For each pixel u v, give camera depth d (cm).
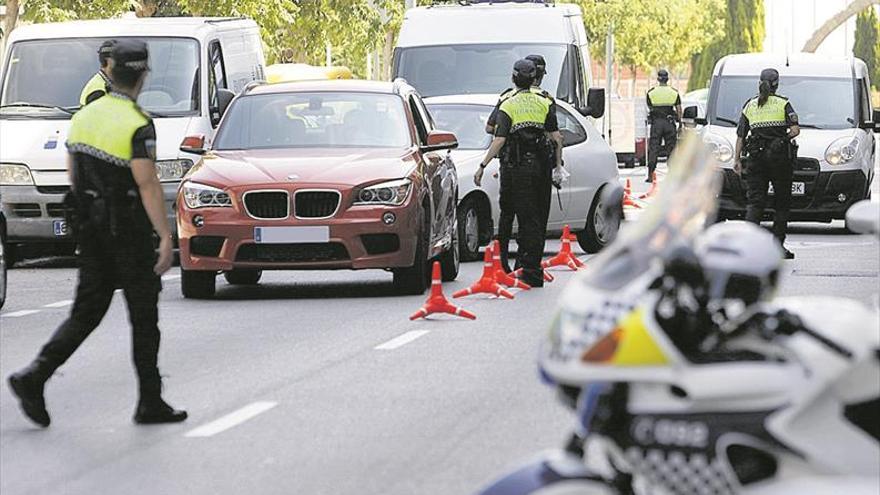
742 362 1236
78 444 2212
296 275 4709
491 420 2352
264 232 3900
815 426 1260
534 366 2872
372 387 2658
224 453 2139
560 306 1250
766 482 1254
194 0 8862
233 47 5619
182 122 5209
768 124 4897
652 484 1235
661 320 1221
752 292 1259
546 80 6488
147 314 2338
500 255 4281
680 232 1227
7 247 5316
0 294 3891
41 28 5500
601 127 8775
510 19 6619
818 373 1240
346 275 4688
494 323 3497
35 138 5206
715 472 1217
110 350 3148
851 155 6050
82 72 5409
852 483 1223
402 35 6644
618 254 1262
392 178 3953
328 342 3216
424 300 3956
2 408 2512
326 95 4334
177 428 2319
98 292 2336
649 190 8831
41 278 4803
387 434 2255
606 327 1205
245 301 3997
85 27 5488
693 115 6344
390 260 3941
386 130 4231
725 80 6381
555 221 5209
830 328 1286
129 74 2323
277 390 2638
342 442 2202
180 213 3978
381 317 3619
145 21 5466
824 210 6066
